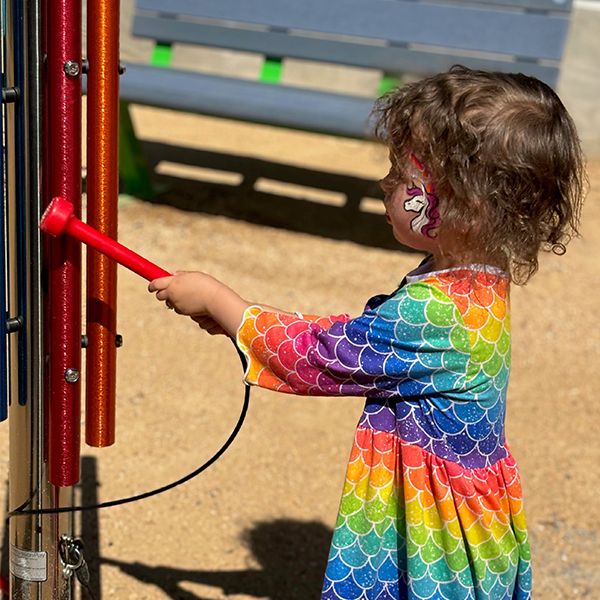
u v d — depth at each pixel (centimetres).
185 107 478
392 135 186
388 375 183
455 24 504
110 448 324
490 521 191
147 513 297
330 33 526
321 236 504
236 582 275
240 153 612
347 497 193
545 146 179
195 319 199
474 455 189
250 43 541
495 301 185
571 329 434
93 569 273
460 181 178
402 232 188
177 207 521
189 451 328
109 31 174
